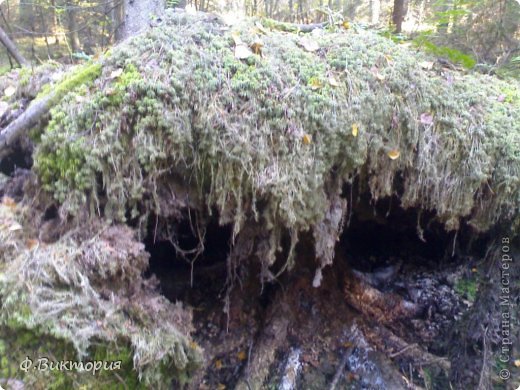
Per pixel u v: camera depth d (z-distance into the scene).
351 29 2.42
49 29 7.39
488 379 2.15
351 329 2.41
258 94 1.70
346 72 1.87
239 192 1.67
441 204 2.00
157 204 1.65
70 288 1.39
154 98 1.58
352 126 1.76
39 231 1.56
